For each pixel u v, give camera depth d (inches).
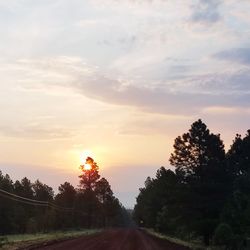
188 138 2391.7
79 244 1969.7
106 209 7500.0
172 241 2426.2
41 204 4717.0
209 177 2319.1
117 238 2655.0
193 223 2235.5
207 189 2297.0
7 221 3939.5
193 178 2345.0
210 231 2203.5
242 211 1749.5
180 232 2869.1
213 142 2375.7
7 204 3976.4
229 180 2327.8
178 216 2370.8
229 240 1620.3
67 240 2347.4
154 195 3892.7
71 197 5876.0
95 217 7332.7
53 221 4606.3
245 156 3636.8
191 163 2378.2
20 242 1991.9
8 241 2003.0
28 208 4827.8
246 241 1640.0
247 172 3110.2
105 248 1736.0
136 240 2440.9
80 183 6496.1
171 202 2372.0
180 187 2327.8
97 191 6786.4
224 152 2405.3
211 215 2289.6
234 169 2906.0
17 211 4141.2
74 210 5831.7
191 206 2310.5
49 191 5944.9
